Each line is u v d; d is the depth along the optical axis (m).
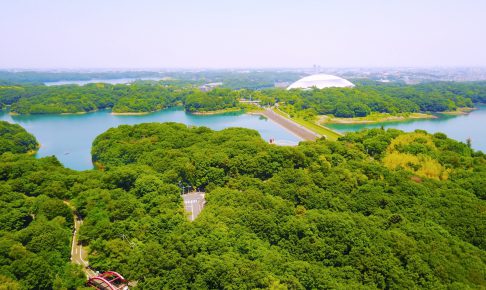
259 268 96.00
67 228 128.62
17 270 97.81
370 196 147.25
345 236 115.12
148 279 96.94
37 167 173.62
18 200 135.38
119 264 109.38
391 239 115.12
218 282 93.38
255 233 120.25
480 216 133.88
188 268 97.19
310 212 132.25
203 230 116.12
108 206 135.00
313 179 161.62
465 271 104.00
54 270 104.12
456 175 180.12
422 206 142.50
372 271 102.00
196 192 174.62
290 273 97.00
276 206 133.75
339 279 99.31
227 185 166.62
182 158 185.62
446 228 130.25
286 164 183.38
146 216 130.12
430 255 108.50
